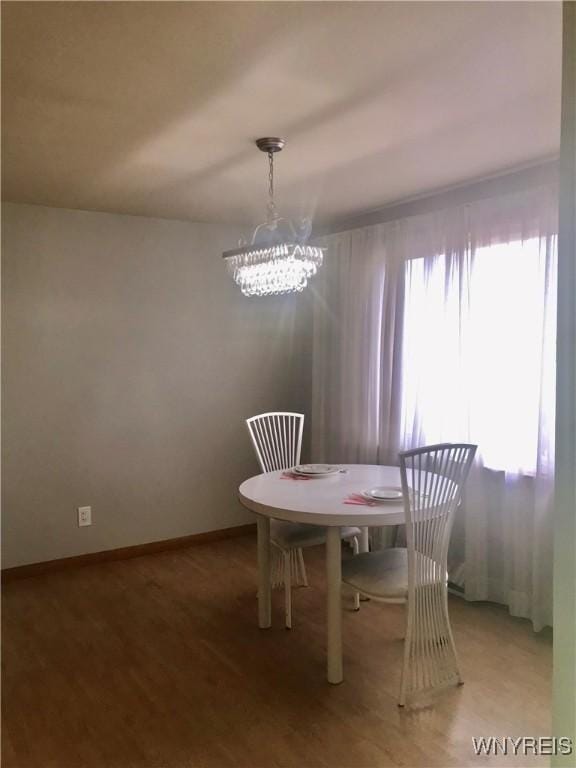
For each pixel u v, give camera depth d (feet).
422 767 6.96
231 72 6.66
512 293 10.66
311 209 13.53
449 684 8.57
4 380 12.50
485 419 11.14
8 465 12.60
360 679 8.76
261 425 14.16
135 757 7.19
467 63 6.56
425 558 8.35
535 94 7.37
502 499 11.09
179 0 5.27
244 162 9.89
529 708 8.04
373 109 7.75
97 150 9.22
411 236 12.57
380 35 5.92
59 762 7.11
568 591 4.33
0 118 7.12
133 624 10.57
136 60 6.37
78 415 13.35
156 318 14.24
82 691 8.52
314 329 15.37
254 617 10.79
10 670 9.08
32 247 12.68
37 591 12.09
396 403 12.91
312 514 8.29
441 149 9.41
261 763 7.06
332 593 8.59
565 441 4.32
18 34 5.82
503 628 10.31
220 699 8.30
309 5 5.38
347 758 7.12
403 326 12.81
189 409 14.79
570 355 4.27
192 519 14.94
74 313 13.21
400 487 9.58
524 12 5.55
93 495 13.60
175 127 8.29
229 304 15.24
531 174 10.41
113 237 13.61
